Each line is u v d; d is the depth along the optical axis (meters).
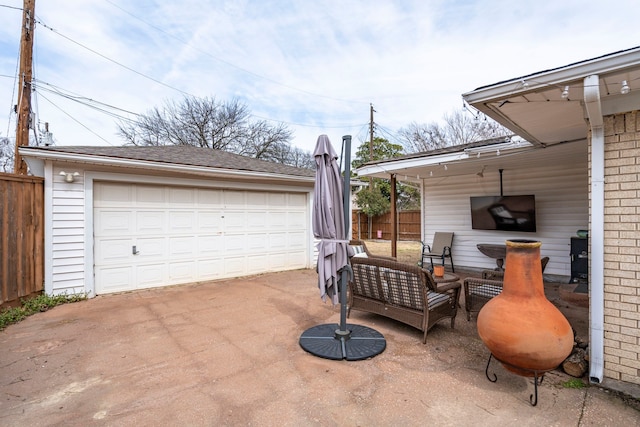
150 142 18.94
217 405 2.41
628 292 2.54
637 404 2.41
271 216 8.02
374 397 2.52
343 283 3.55
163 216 6.45
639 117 2.49
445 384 2.71
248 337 3.78
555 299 5.39
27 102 6.80
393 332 3.96
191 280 6.78
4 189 4.54
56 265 5.29
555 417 2.25
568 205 6.79
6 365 3.08
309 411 2.33
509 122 3.54
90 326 4.18
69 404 2.43
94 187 5.72
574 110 3.13
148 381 2.77
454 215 8.42
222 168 6.64
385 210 17.02
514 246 2.47
